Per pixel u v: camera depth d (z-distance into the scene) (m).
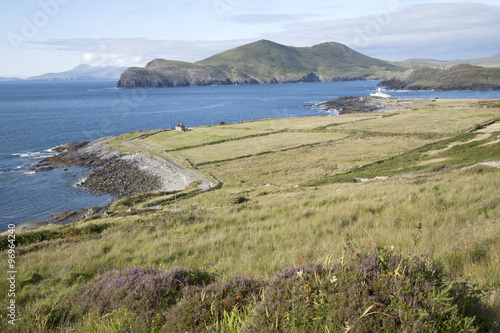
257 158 70.44
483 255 6.13
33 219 44.94
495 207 11.18
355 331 3.02
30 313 5.61
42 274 9.62
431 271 3.89
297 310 3.44
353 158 62.25
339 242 8.30
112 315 4.87
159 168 68.50
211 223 15.39
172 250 10.53
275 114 163.25
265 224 13.71
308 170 56.84
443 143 63.97
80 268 9.67
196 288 5.01
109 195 54.56
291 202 20.50
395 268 3.76
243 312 4.10
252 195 40.81
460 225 9.30
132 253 11.23
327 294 3.51
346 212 13.23
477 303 3.56
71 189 57.66
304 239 9.84
